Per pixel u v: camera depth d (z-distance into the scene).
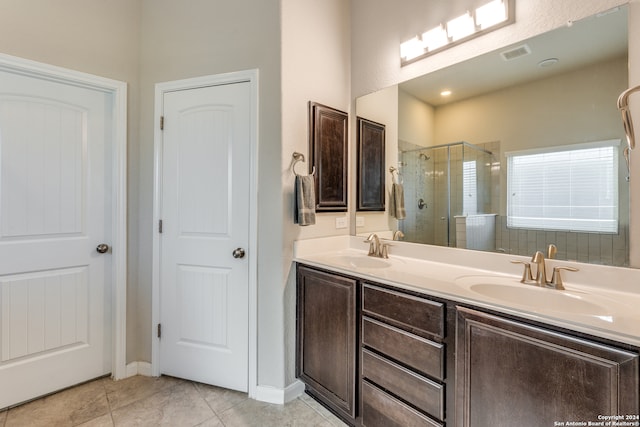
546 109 1.39
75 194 1.91
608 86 1.24
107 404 1.75
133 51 2.09
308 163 1.94
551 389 0.91
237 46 1.88
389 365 1.35
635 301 1.09
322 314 1.69
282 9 1.79
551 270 1.35
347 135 2.20
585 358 0.85
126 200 2.04
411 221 1.90
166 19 2.05
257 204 1.83
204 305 1.95
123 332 2.03
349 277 1.56
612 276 1.21
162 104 2.04
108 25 1.99
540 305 1.24
